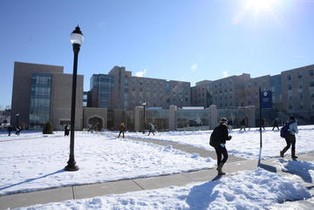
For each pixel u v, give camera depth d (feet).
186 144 55.21
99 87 290.76
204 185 21.86
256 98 298.56
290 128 34.99
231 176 25.70
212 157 37.99
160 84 342.23
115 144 61.16
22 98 236.02
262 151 41.86
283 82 272.92
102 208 16.87
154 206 17.28
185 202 18.04
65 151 47.88
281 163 31.78
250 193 19.85
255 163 32.32
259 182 22.27
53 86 233.35
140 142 64.90
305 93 250.57
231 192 20.01
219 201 18.11
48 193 20.88
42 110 228.63
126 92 317.83
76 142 69.56
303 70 254.47
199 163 32.65
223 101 328.49
